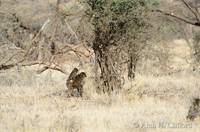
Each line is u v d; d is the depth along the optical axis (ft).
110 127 70.28
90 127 69.87
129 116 79.15
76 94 101.19
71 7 104.17
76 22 108.58
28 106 89.35
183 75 148.56
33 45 106.42
